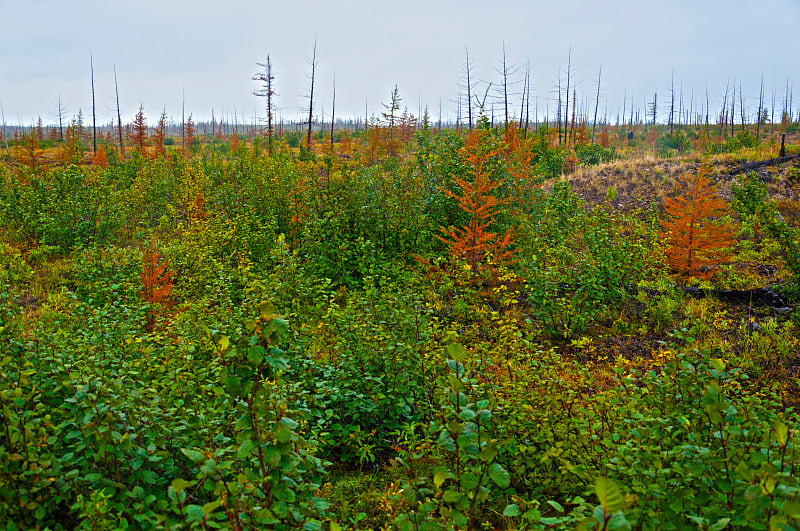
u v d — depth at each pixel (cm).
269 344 243
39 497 277
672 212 1114
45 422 287
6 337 396
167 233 1483
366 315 613
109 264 874
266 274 852
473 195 1091
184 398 407
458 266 923
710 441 325
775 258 1209
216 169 2395
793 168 1783
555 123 7669
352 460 477
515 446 396
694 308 915
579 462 379
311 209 1174
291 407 388
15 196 1405
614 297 933
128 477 311
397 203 1157
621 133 7656
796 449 296
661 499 279
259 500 287
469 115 4312
